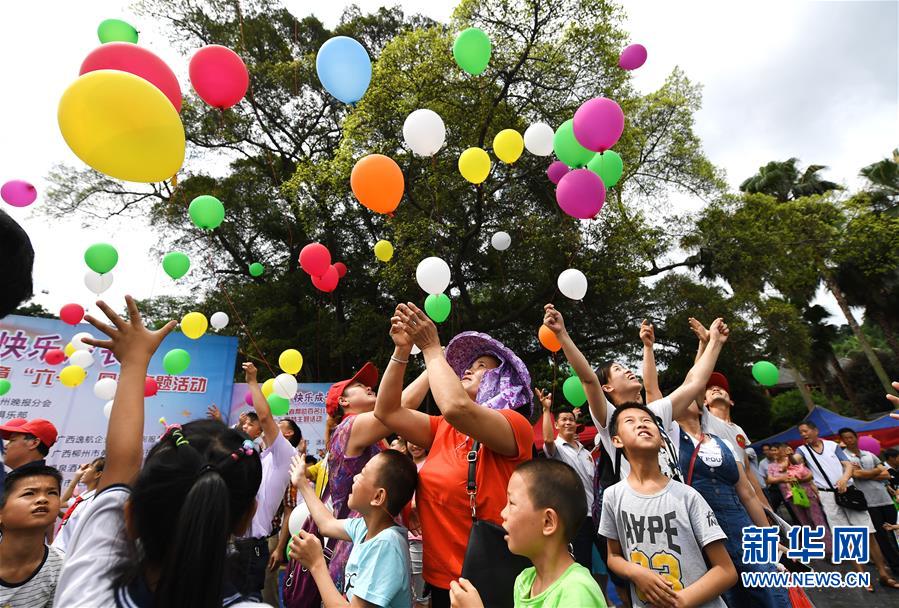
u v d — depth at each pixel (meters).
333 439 2.14
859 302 17.91
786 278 10.95
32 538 1.80
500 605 1.31
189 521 0.95
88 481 3.72
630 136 9.65
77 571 0.99
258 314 11.62
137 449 1.22
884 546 4.62
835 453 5.10
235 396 8.11
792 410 18.61
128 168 1.83
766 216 11.71
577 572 1.25
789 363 11.44
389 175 3.03
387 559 1.53
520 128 9.39
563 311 11.07
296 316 12.24
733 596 2.24
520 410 1.80
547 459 1.41
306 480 2.14
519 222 10.16
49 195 10.13
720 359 11.31
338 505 2.08
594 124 2.89
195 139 12.38
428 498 1.64
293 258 13.36
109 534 1.04
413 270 9.18
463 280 11.07
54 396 6.79
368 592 1.46
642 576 1.72
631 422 1.95
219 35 12.37
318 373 11.88
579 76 9.19
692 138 11.11
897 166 18.20
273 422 2.91
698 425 2.70
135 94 1.72
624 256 10.02
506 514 1.35
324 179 9.41
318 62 3.11
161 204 11.62
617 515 1.96
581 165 3.62
